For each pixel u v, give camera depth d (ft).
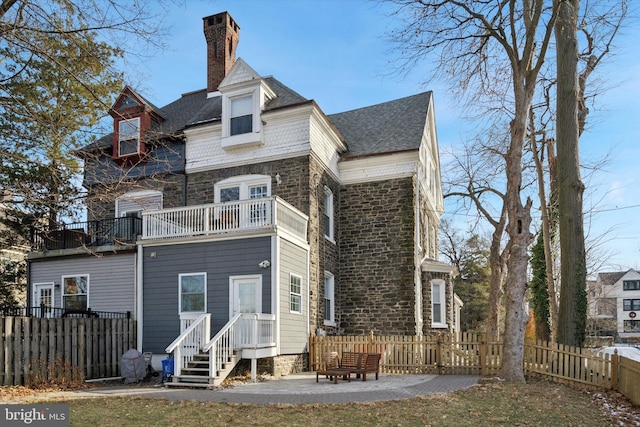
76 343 43.98
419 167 66.33
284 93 61.98
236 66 60.08
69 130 43.14
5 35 34.19
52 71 42.86
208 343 39.55
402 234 62.54
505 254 71.10
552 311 64.49
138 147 63.82
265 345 44.75
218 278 49.14
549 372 43.45
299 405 30.60
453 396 34.01
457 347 49.08
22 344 39.24
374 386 39.24
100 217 65.00
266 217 48.11
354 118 77.71
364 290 63.05
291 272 50.65
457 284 140.46
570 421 28.68
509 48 45.57
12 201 41.47
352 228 64.85
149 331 50.96
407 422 26.91
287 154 57.31
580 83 62.95
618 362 39.06
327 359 45.19
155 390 38.06
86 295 55.98
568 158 51.29
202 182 61.46
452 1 47.78
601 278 244.01
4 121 42.01
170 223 52.16
